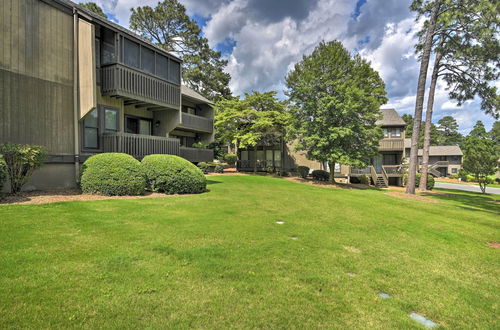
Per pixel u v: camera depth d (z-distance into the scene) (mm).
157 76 11758
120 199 7410
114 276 2938
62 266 3084
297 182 18766
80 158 8984
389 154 26688
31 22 7676
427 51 14953
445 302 2904
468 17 14008
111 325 2135
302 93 18328
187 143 18875
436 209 10094
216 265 3398
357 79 19875
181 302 2529
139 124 13289
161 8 28906
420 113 15477
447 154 42875
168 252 3736
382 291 3066
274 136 24250
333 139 16891
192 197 8648
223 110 23109
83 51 8766
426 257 4355
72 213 5473
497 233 6508
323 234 5297
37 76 7812
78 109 8859
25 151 6848
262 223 5824
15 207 5613
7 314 2160
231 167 29984
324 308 2594
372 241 5047
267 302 2631
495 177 32594
